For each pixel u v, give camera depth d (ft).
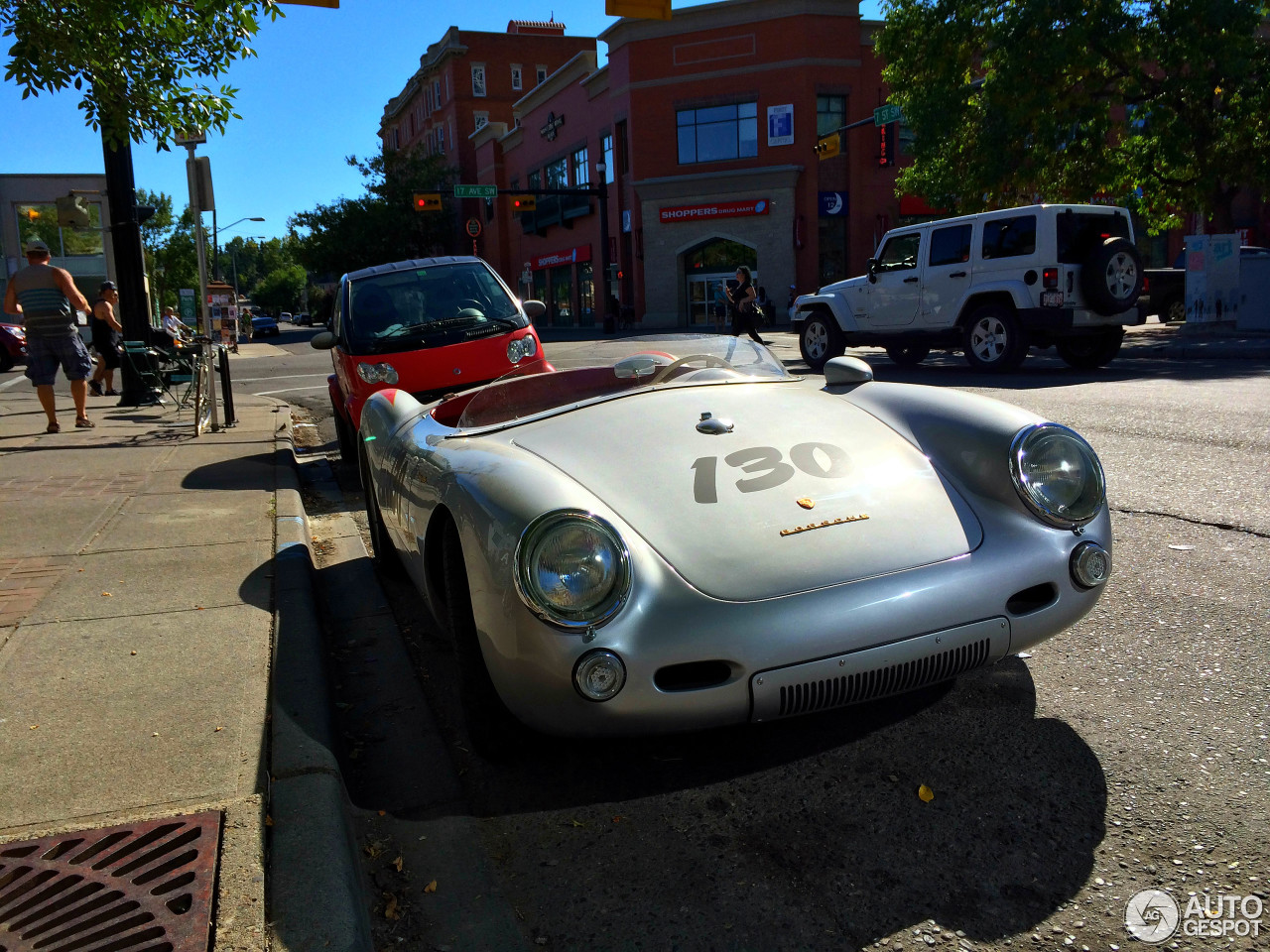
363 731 9.89
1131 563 13.37
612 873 7.32
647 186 115.44
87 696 9.62
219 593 12.96
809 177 110.11
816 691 7.57
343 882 6.51
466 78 187.11
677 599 7.54
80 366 30.50
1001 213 37.70
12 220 123.65
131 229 38.58
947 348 41.47
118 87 21.84
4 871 6.71
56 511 18.42
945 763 8.55
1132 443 21.97
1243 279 56.24
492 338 24.11
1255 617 11.18
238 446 27.20
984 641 8.12
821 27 108.27
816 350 45.83
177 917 6.16
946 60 66.69
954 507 8.87
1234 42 56.54
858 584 7.79
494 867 7.45
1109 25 57.93
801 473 9.19
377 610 13.84
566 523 7.38
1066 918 6.48
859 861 7.25
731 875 7.19
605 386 12.51
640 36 114.11
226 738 8.61
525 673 7.44
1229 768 8.13
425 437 11.48
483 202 179.01
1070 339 38.65
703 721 7.51
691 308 118.21
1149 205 72.23
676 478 9.03
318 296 224.74
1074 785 8.04
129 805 7.48
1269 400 27.25
